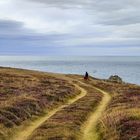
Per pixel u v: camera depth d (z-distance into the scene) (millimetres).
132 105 46281
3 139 31328
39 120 42000
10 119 37438
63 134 31781
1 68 118625
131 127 31062
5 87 65562
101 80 109312
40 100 51406
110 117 37188
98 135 32938
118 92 72250
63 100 58906
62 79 98438
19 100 48406
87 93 72375
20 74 99750
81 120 40281
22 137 33375
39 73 113125
